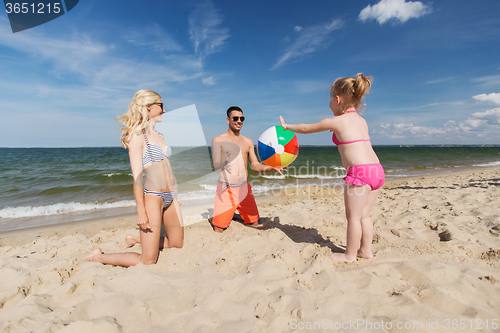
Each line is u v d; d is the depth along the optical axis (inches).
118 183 409.7
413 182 366.3
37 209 262.8
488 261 95.0
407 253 103.6
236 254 112.8
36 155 1519.4
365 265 92.9
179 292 79.9
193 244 116.4
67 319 67.9
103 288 81.9
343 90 92.8
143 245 98.0
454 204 179.6
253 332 61.6
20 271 96.2
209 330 63.0
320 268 92.6
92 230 187.8
